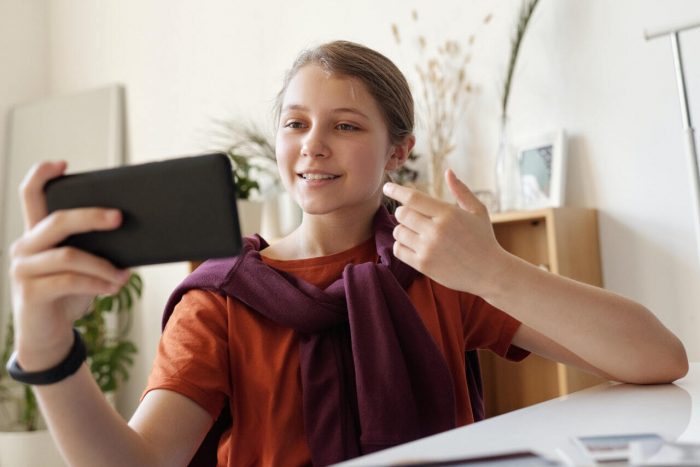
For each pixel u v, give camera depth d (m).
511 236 2.22
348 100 1.03
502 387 2.22
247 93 3.05
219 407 0.98
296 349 1.01
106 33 3.60
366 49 1.10
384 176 1.23
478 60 2.37
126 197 0.62
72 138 3.53
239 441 0.99
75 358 0.70
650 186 2.02
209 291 1.05
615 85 2.08
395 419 0.95
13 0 3.73
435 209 0.79
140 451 0.80
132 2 3.50
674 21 1.71
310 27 2.85
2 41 3.67
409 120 1.15
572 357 1.04
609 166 2.09
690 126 1.75
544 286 0.83
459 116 2.41
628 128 2.06
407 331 1.02
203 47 3.21
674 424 0.64
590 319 0.85
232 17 3.12
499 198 2.21
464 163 2.39
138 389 3.28
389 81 1.09
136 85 3.46
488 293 0.83
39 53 3.81
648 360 0.86
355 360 0.98
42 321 0.65
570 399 0.80
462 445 0.57
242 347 1.01
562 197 2.12
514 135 2.28
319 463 0.95
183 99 3.28
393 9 2.59
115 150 3.42
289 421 0.98
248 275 1.04
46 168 0.65
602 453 0.52
